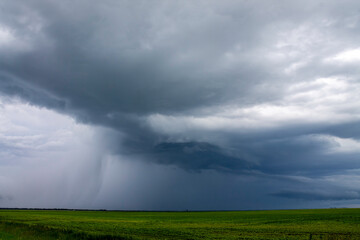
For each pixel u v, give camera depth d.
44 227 37.97
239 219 69.56
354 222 53.47
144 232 36.56
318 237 32.59
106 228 41.38
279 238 31.52
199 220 67.06
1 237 27.55
